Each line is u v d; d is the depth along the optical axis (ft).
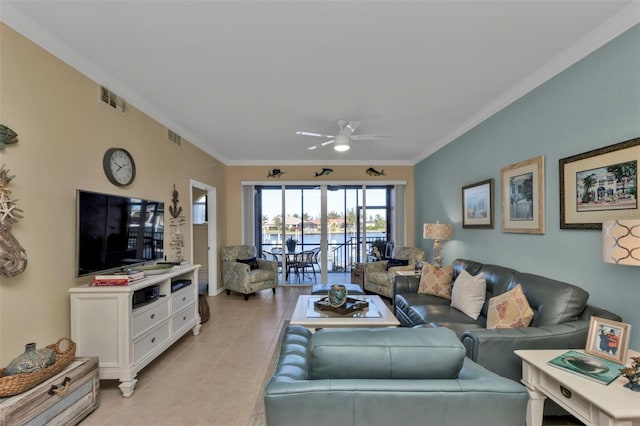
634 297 6.22
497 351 6.15
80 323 7.57
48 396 5.84
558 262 8.19
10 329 6.27
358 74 8.80
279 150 18.04
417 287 12.62
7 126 6.22
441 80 9.19
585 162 7.24
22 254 6.34
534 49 7.55
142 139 10.89
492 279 9.70
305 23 6.53
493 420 3.53
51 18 6.36
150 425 6.56
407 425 3.52
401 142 16.30
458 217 14.32
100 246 8.21
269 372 8.90
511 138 10.24
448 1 5.87
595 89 7.06
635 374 4.53
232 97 10.36
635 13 6.02
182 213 14.07
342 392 3.50
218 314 14.56
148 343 8.65
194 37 7.03
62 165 7.53
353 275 19.60
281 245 21.61
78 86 8.01
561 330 6.27
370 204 22.47
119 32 6.84
